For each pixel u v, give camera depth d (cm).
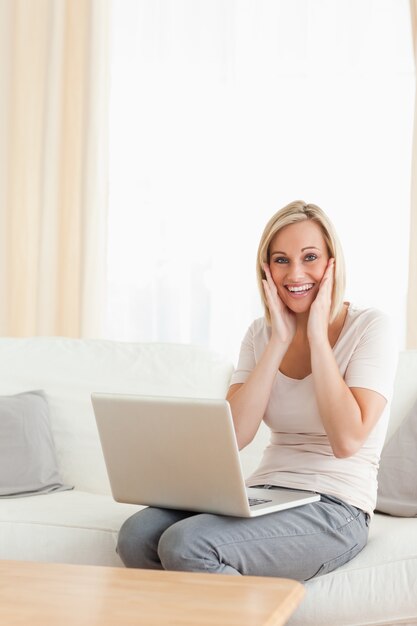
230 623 164
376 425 266
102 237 448
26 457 323
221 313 443
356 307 280
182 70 450
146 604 174
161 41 452
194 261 450
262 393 271
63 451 339
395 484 294
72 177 458
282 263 273
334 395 253
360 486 260
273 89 439
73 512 281
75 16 456
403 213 426
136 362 348
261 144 441
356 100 431
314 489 256
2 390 351
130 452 246
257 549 234
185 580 190
